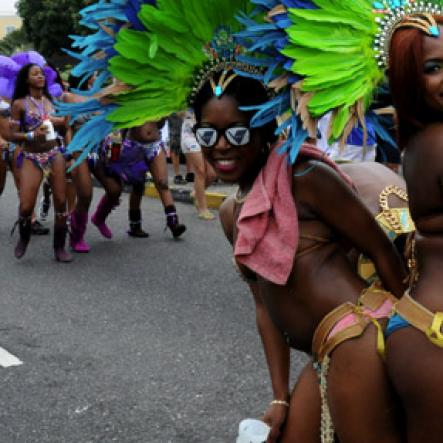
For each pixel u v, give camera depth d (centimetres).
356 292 191
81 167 699
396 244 211
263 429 226
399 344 174
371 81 179
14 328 498
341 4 175
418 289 175
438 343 167
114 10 194
